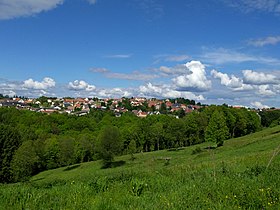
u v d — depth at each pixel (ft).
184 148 295.89
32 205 29.12
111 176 46.80
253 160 60.85
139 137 318.24
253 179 37.06
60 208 28.14
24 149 211.82
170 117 341.62
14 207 28.73
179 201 28.19
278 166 45.52
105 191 34.91
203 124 310.24
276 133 239.50
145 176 46.19
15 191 34.45
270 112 428.56
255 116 348.79
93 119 395.75
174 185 37.37
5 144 199.82
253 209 25.84
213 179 38.47
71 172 247.91
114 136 258.16
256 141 199.00
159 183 38.68
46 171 269.85
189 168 57.93
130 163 247.70
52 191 35.83
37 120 351.05
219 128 242.17
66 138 288.92
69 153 278.46
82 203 29.73
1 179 200.75
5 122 336.08
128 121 383.45
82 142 296.10
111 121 382.22
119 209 27.27
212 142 242.37
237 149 166.71
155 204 27.99
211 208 26.00
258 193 28.96
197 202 27.96
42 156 266.57
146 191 34.47
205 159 140.87
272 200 27.17
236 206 25.94
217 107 319.88
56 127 347.36
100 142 258.37
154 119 342.23
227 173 43.34
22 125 325.01
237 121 324.19
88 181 41.04
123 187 36.88
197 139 318.65
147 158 262.47
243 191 30.50
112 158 255.50
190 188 33.60
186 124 312.91
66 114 395.55
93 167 255.70
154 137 320.09
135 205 28.50
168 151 289.33
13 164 201.77
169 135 311.06
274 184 32.76
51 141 282.77
